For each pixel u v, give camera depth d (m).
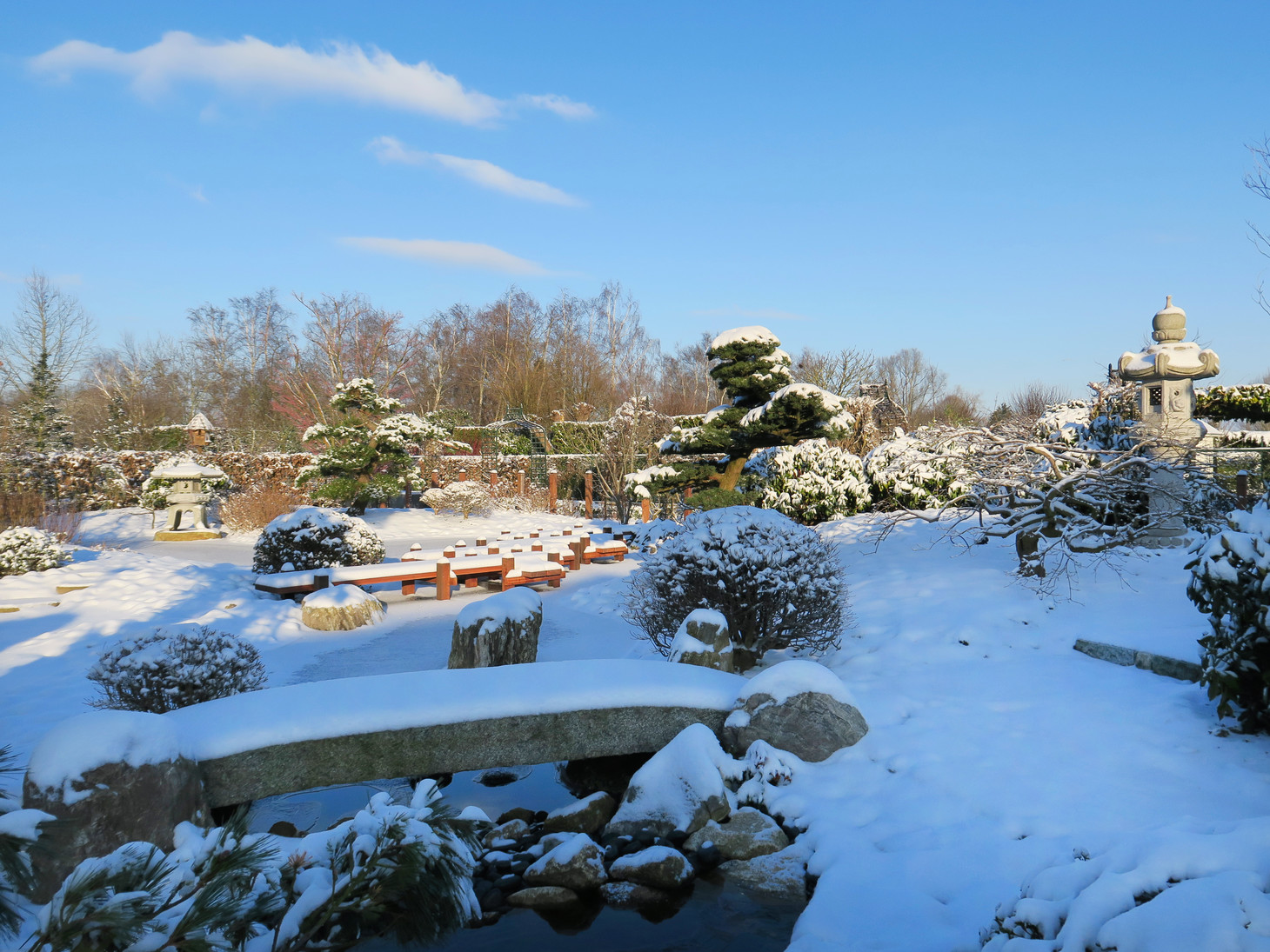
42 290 28.22
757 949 3.74
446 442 28.00
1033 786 4.62
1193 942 2.01
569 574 14.81
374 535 14.28
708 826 4.78
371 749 4.93
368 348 39.41
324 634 10.09
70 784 3.83
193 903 2.11
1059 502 8.94
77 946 1.91
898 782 4.93
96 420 33.88
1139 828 4.04
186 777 4.26
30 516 16.09
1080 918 2.27
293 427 36.34
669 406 43.34
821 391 15.61
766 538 7.54
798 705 5.45
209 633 6.60
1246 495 10.20
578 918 4.06
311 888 3.00
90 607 10.59
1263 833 2.51
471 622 7.27
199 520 19.84
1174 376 9.50
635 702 5.52
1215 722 5.25
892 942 3.41
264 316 53.22
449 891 2.76
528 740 5.26
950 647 7.31
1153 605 7.59
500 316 50.72
